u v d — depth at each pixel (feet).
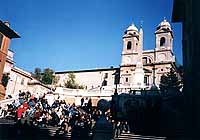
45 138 57.41
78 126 61.72
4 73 148.36
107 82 239.50
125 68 230.48
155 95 116.47
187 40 59.00
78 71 253.03
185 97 59.31
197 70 48.62
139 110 81.97
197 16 51.42
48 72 241.35
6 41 111.75
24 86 185.98
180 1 72.43
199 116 45.83
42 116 74.28
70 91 175.52
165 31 235.61
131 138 55.31
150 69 225.56
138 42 223.71
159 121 74.74
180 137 51.49
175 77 150.41
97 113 75.00
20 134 57.21
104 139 43.83
